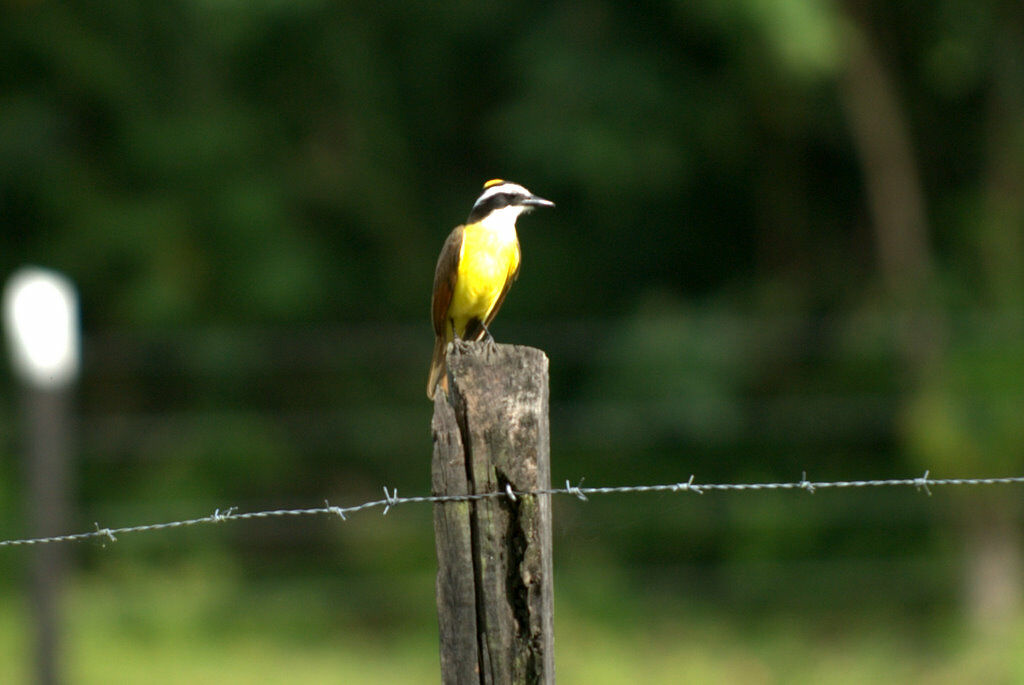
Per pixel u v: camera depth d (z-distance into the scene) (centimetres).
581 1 1748
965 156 1847
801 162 1883
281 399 1938
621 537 1845
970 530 1697
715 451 1878
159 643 1653
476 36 1867
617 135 1709
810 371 1852
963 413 1645
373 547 1880
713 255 1939
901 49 1786
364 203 1867
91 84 1789
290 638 1694
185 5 1761
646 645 1658
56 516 1177
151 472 1895
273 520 1889
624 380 1766
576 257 1923
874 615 1742
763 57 1655
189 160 1797
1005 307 1708
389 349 1922
